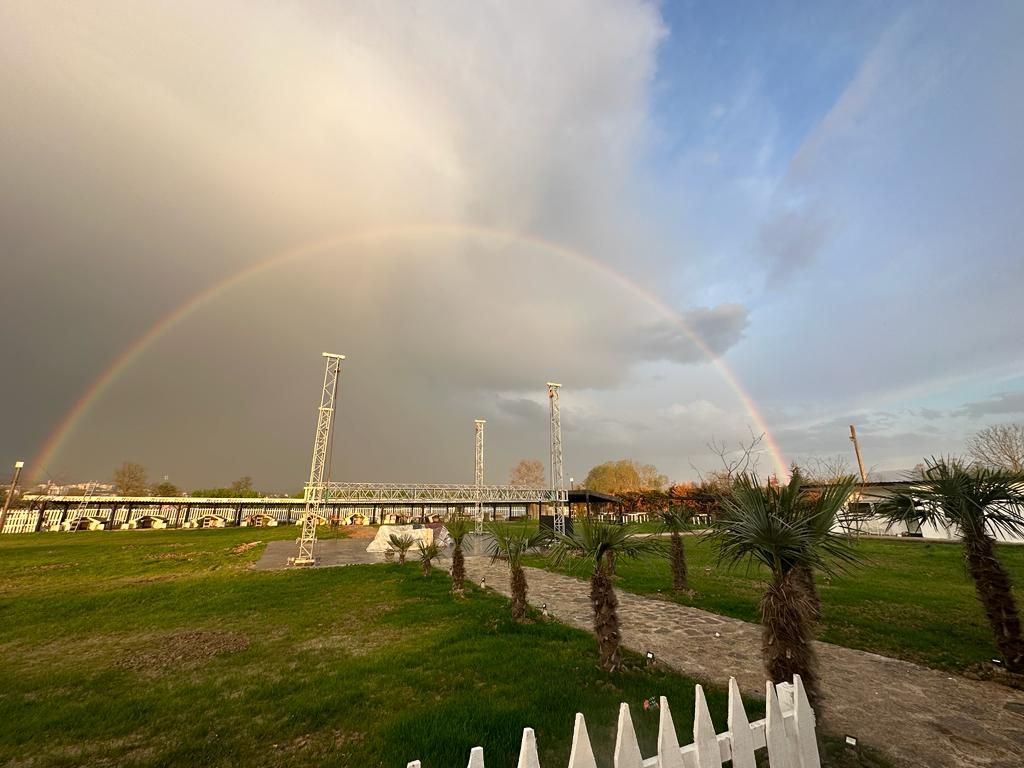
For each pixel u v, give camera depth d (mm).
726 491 7074
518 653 8078
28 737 5527
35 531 40812
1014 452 29203
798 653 4789
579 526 7793
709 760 3135
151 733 5602
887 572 15273
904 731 5211
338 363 26203
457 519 16359
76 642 9781
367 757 4887
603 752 4699
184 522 48719
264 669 7840
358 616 11672
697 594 13141
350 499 29812
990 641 8305
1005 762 4590
